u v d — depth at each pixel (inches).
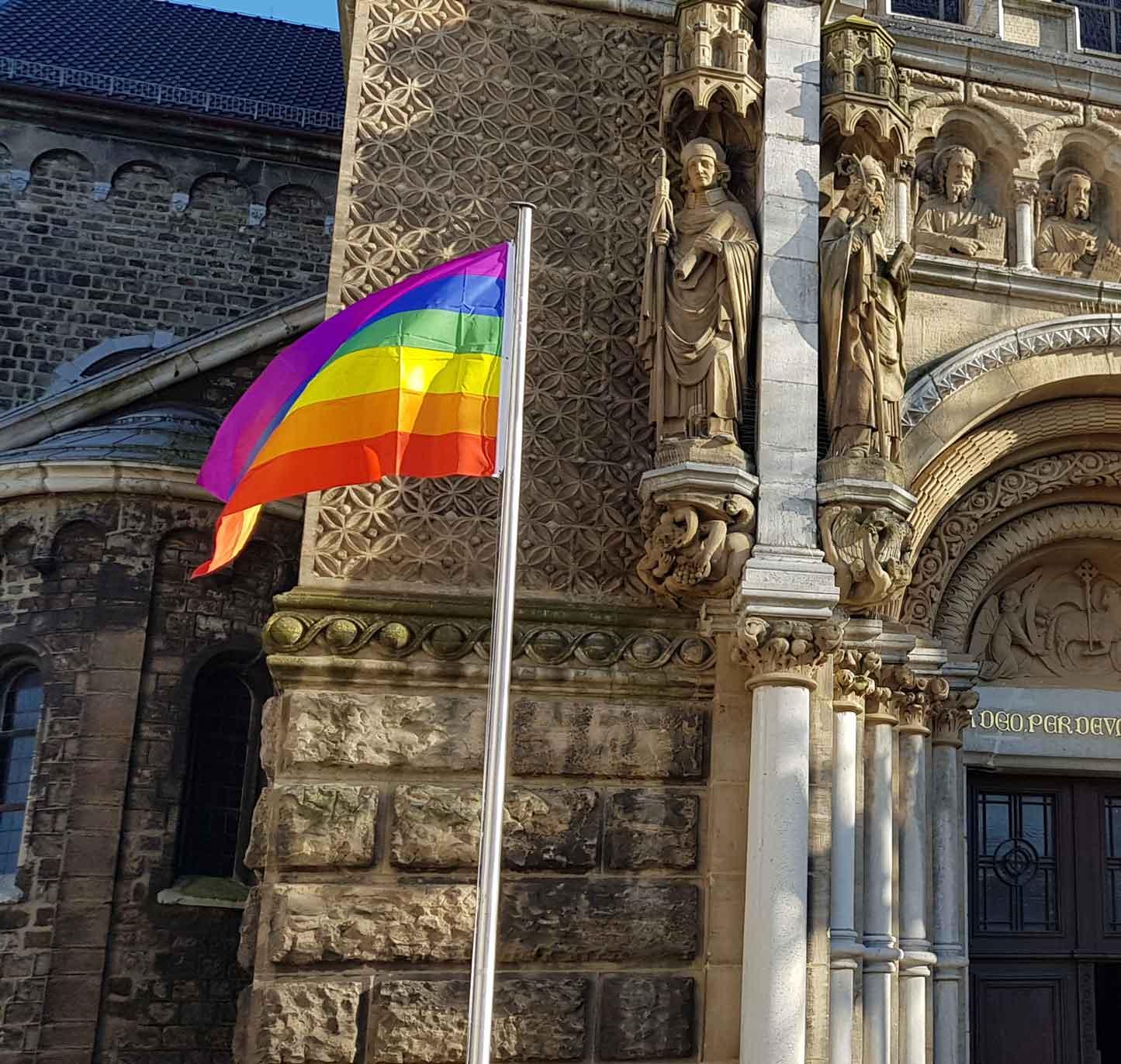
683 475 378.9
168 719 527.8
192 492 541.0
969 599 471.5
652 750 384.5
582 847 374.6
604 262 426.3
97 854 508.7
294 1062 348.5
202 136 821.2
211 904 516.1
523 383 340.5
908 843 442.6
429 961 360.5
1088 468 478.9
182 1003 506.9
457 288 365.1
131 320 795.4
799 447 390.6
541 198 428.1
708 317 398.9
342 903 360.2
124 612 531.8
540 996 363.3
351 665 373.4
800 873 361.7
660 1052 366.0
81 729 519.5
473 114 431.2
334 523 390.6
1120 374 457.1
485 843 303.7
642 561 390.6
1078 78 484.1
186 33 967.6
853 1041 398.6
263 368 649.6
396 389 352.8
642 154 438.3
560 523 401.7
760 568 375.2
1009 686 489.7
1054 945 482.3
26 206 794.8
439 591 389.7
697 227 410.6
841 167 427.5
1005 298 460.4
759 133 424.2
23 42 883.4
